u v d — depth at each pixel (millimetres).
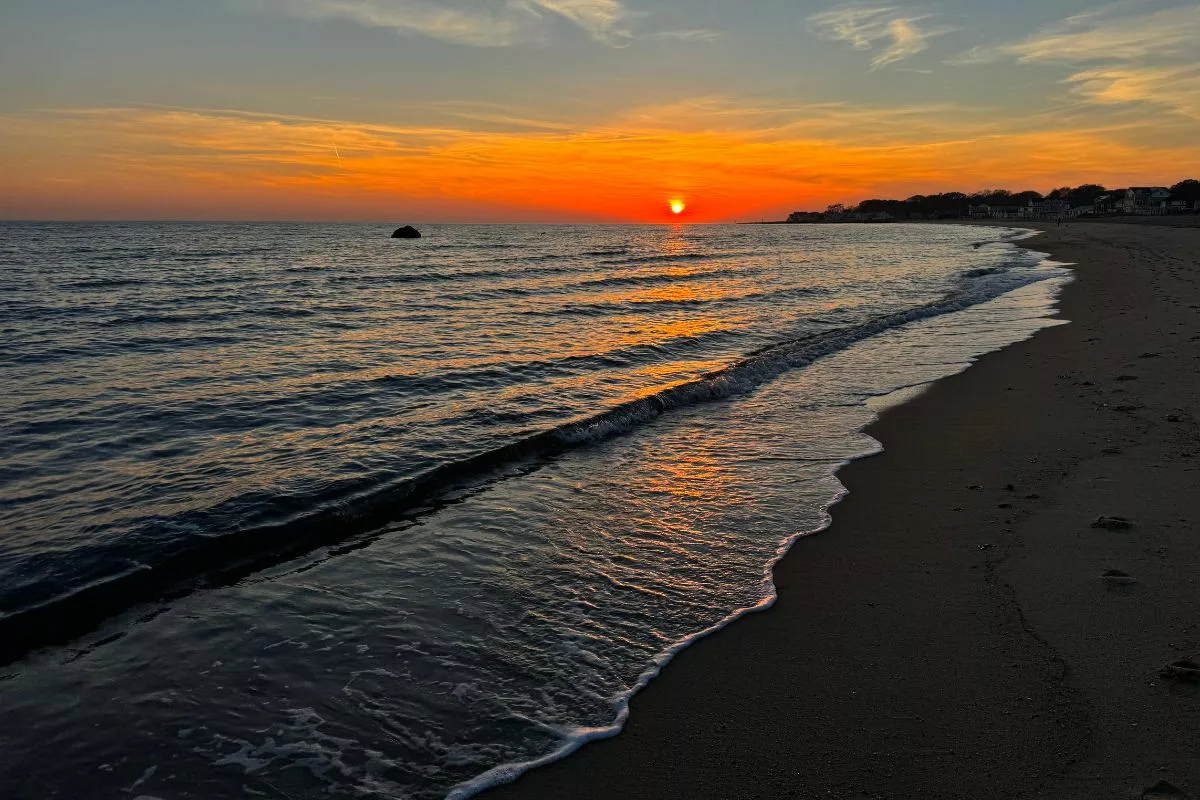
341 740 3590
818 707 3791
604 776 3330
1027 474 7117
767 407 10445
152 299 21922
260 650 4352
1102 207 175125
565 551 5781
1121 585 4824
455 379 11680
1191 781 3068
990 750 3373
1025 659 4098
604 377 12102
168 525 5984
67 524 6008
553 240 88625
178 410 9758
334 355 13648
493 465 7797
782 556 5668
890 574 5289
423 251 56250
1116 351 12859
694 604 4953
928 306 20469
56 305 20047
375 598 5004
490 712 3812
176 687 3979
